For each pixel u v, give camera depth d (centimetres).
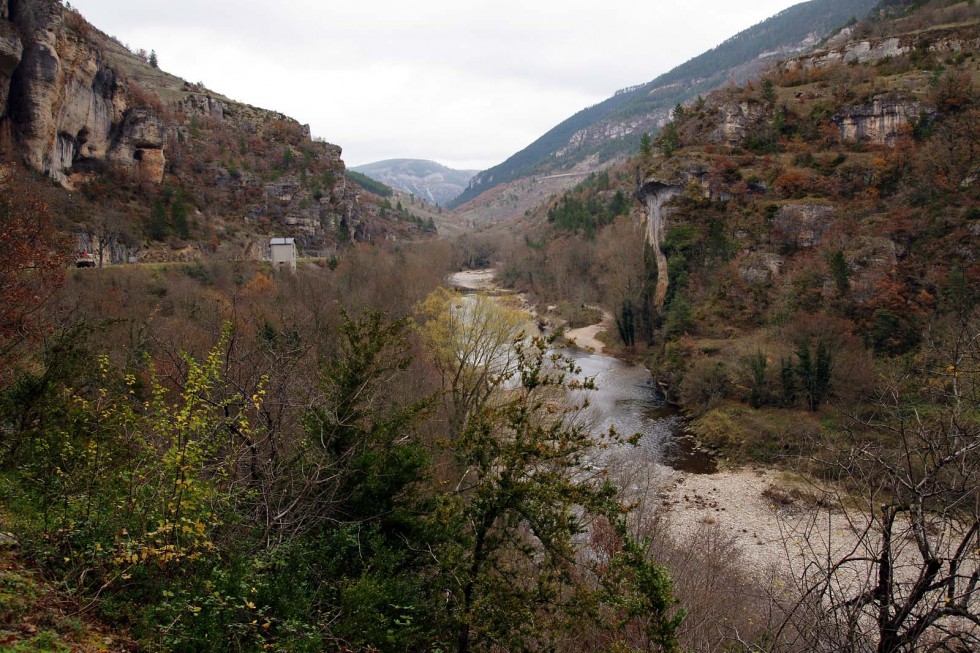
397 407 1639
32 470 899
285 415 1195
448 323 2908
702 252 6194
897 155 5728
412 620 922
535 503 919
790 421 3716
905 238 4888
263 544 936
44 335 1312
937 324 3928
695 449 3772
